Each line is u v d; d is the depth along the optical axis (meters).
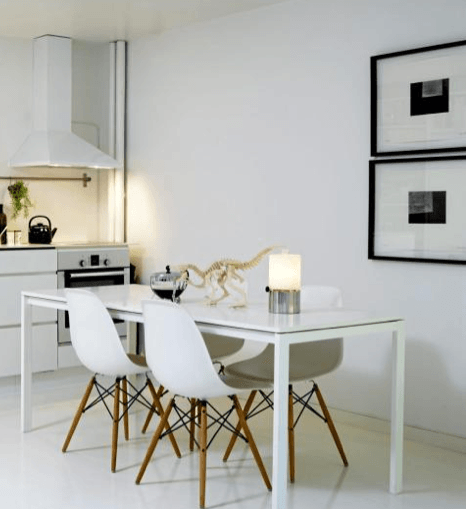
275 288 3.77
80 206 6.80
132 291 4.71
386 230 4.79
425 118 4.57
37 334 5.98
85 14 5.64
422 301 4.64
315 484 3.90
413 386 4.71
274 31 5.41
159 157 6.36
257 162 5.57
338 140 5.06
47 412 5.26
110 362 4.07
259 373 4.15
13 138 6.37
